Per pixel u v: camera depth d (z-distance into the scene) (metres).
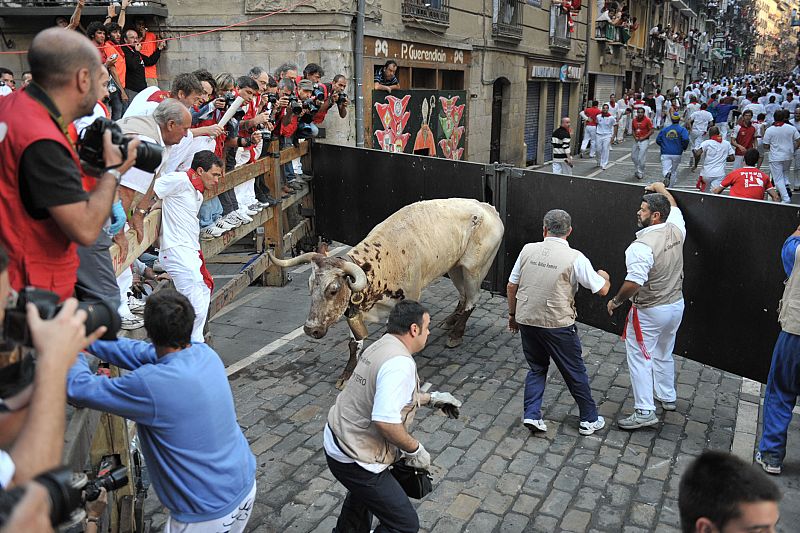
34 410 1.55
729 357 5.67
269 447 5.08
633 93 29.64
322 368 6.51
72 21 6.13
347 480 3.35
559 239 5.00
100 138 2.22
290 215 10.18
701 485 1.93
